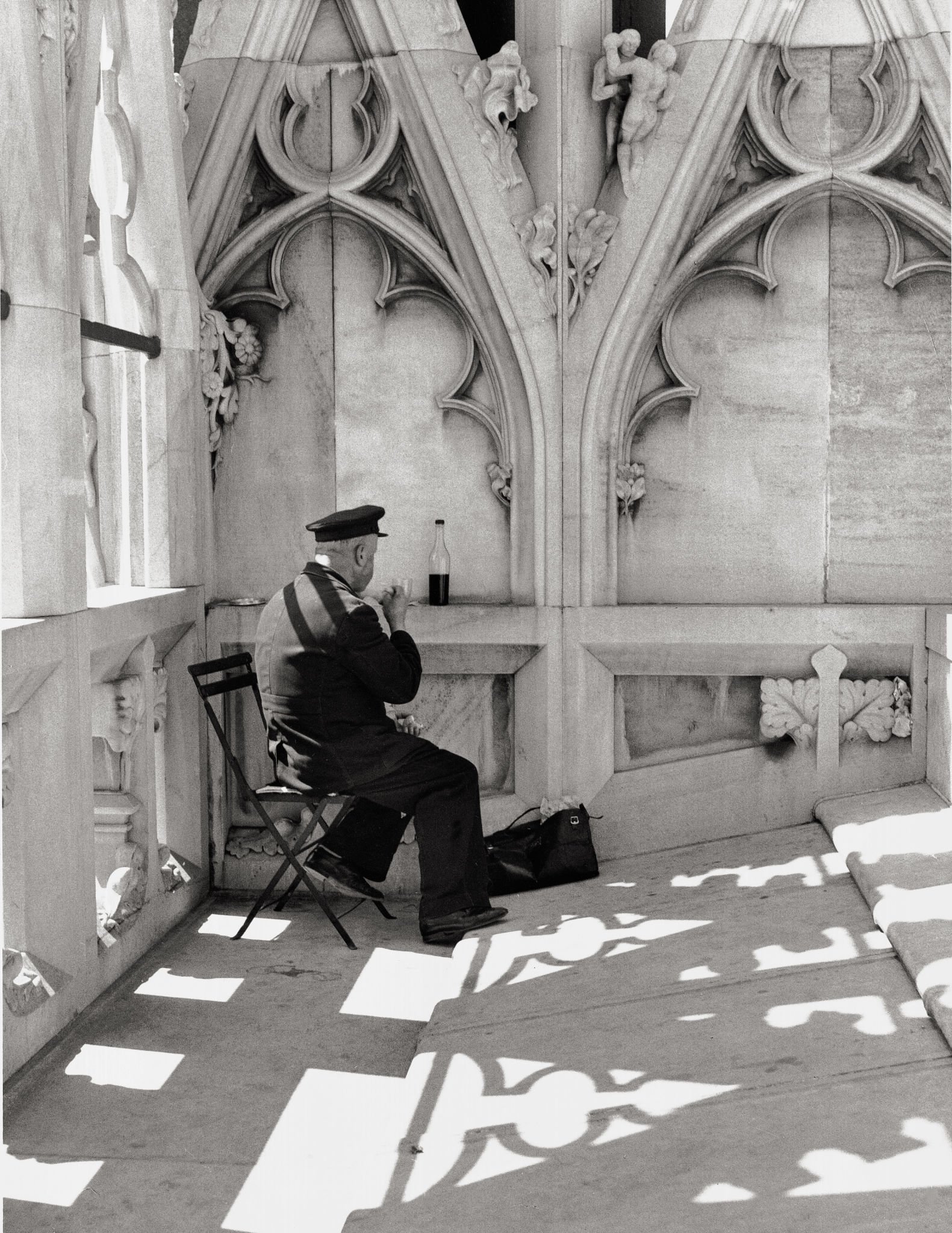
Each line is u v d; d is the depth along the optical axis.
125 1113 3.35
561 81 4.94
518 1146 2.79
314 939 4.68
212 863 5.26
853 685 5.12
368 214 5.11
